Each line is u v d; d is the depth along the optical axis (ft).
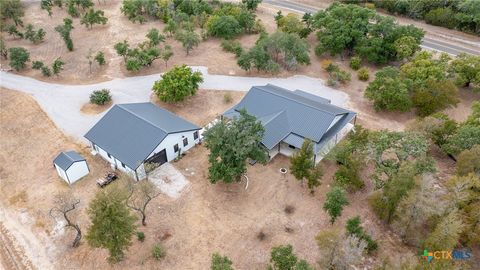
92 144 160.35
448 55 218.18
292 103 165.99
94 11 303.48
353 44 236.63
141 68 227.20
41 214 136.05
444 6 284.41
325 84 213.25
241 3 306.76
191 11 291.99
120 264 118.52
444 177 149.48
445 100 181.88
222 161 135.44
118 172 152.25
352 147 145.38
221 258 108.06
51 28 281.33
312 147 138.31
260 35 255.91
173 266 118.11
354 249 104.27
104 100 193.26
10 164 158.71
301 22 265.13
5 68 228.22
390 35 225.35
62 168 144.05
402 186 118.11
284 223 131.85
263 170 153.58
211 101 197.36
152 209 135.85
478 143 143.74
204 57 240.53
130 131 153.99
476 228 116.88
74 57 240.73
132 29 279.08
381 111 190.39
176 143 156.56
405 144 134.72
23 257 122.83
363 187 146.00
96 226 107.55
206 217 133.69
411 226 123.65
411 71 194.39
